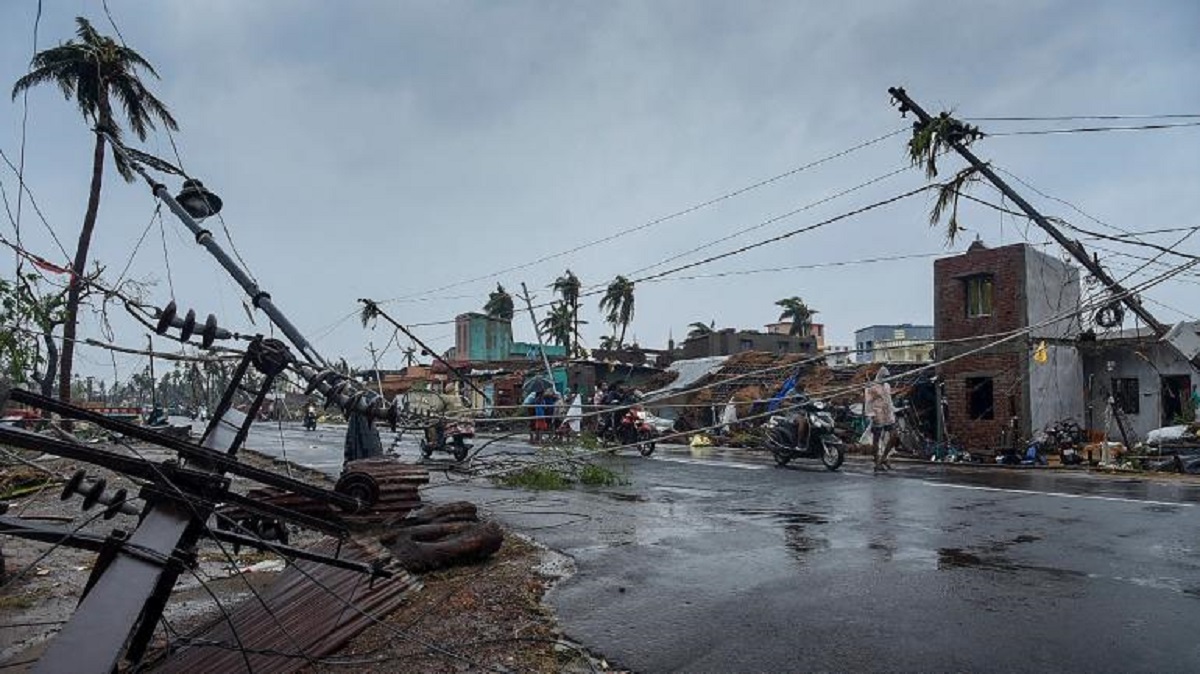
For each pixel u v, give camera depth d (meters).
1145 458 17.16
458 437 15.82
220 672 3.74
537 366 35.28
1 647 4.64
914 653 4.39
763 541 7.76
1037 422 21.86
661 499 11.11
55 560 6.96
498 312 55.72
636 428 20.12
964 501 10.70
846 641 4.60
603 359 40.69
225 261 4.23
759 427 24.06
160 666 3.89
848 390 8.94
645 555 7.09
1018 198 15.18
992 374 22.83
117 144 4.64
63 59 25.61
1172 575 6.18
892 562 6.74
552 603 5.43
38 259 3.77
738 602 5.46
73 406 2.67
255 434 32.94
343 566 3.41
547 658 4.31
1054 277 23.27
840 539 7.85
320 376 3.33
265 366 3.25
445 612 5.04
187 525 2.79
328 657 4.10
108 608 2.35
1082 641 4.57
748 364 30.25
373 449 10.45
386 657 4.16
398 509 6.44
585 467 13.57
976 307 23.75
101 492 2.92
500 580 5.95
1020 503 10.43
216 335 3.18
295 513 3.13
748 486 12.81
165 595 2.89
